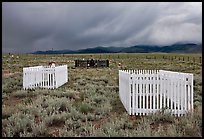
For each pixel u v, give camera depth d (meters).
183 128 6.91
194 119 7.42
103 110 9.46
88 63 49.41
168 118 8.09
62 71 20.75
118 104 11.59
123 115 8.88
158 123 7.91
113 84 19.92
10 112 8.80
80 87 17.25
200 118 7.38
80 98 12.64
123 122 7.58
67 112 8.64
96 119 8.55
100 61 49.53
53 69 17.84
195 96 12.31
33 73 17.70
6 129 6.93
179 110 9.09
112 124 7.31
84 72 36.06
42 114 8.55
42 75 18.55
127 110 9.82
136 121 8.29
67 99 11.38
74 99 12.45
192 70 35.31
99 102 11.36
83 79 23.89
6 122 7.59
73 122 7.73
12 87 17.05
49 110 9.15
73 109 9.01
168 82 9.45
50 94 13.38
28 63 61.62
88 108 9.72
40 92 14.04
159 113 8.53
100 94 13.82
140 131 6.51
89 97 12.17
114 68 46.22
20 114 8.26
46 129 7.00
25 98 12.44
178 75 9.36
